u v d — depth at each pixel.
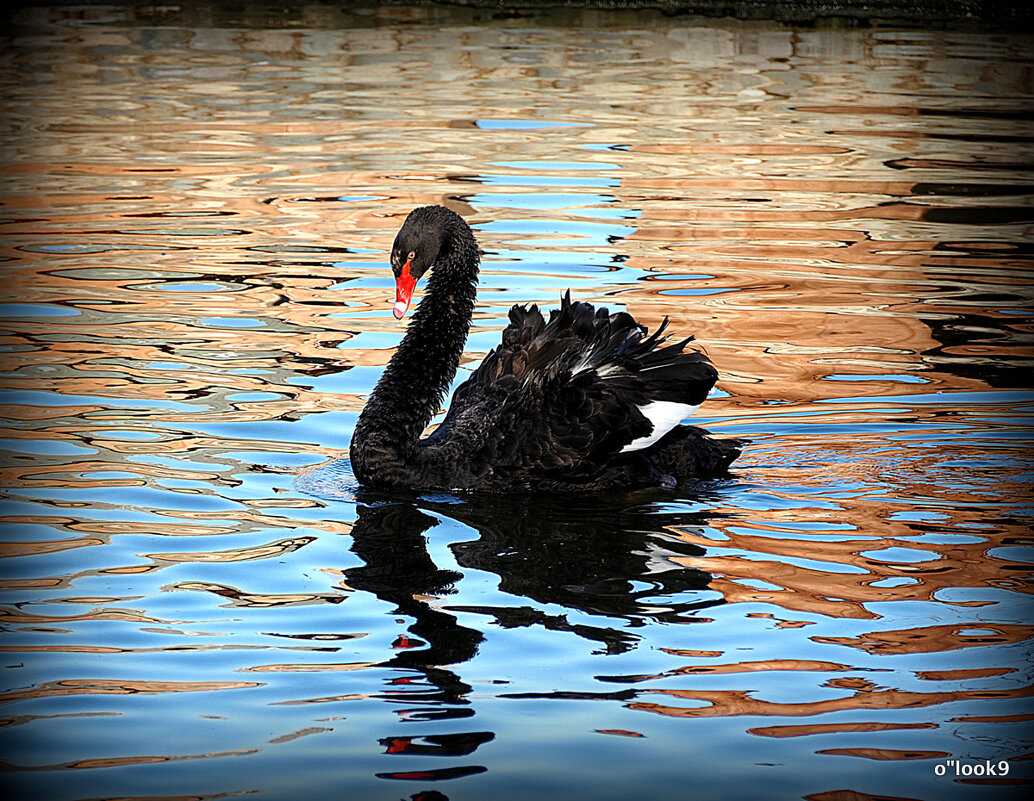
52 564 8.72
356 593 8.44
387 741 6.61
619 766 6.40
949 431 11.67
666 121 23.50
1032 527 9.62
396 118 23.55
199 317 14.43
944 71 27.44
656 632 7.87
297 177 20.17
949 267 16.36
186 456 10.84
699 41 30.05
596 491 10.73
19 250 16.69
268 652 7.57
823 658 7.53
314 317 14.54
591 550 9.28
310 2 32.88
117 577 8.57
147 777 6.28
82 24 30.97
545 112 24.02
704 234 17.59
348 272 16.12
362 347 13.65
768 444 11.48
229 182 19.92
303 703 6.98
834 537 9.48
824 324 14.47
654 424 10.87
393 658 7.51
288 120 23.34
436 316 11.41
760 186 19.81
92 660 7.43
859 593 8.45
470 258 11.62
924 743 6.61
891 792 6.19
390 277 16.02
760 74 27.08
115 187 19.66
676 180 20.00
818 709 6.94
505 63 27.75
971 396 12.44
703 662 7.47
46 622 7.89
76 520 9.48
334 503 10.20
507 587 8.59
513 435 10.75
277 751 6.52
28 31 30.23
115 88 25.52
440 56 28.36
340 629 7.89
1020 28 31.67
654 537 9.55
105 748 6.54
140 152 21.42
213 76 26.53
